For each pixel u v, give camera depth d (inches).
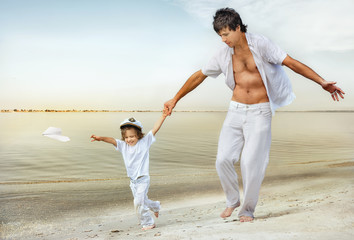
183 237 124.5
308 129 1739.7
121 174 501.4
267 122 143.9
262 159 144.1
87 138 1167.6
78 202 293.6
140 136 170.6
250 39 136.6
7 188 366.0
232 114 148.6
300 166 528.4
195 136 1267.2
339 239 103.6
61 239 172.2
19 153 767.1
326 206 159.9
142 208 167.5
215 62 150.6
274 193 294.2
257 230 123.0
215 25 136.3
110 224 216.1
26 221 231.1
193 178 426.3
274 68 139.5
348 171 427.8
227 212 160.4
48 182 422.6
